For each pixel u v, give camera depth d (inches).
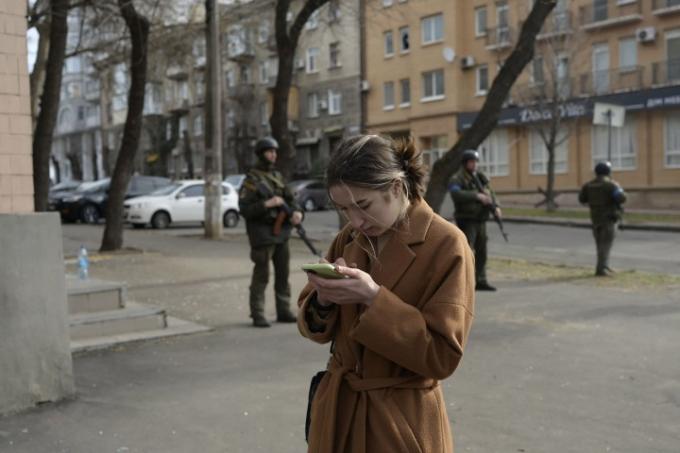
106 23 605.0
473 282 79.5
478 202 349.7
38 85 727.1
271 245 273.4
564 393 186.5
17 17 192.4
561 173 1254.9
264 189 270.1
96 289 261.4
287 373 207.8
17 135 193.0
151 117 2102.6
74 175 2588.6
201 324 275.9
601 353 227.8
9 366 172.9
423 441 77.1
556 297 334.6
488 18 1352.1
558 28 1072.2
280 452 148.9
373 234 79.9
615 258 515.5
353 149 77.3
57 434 159.9
